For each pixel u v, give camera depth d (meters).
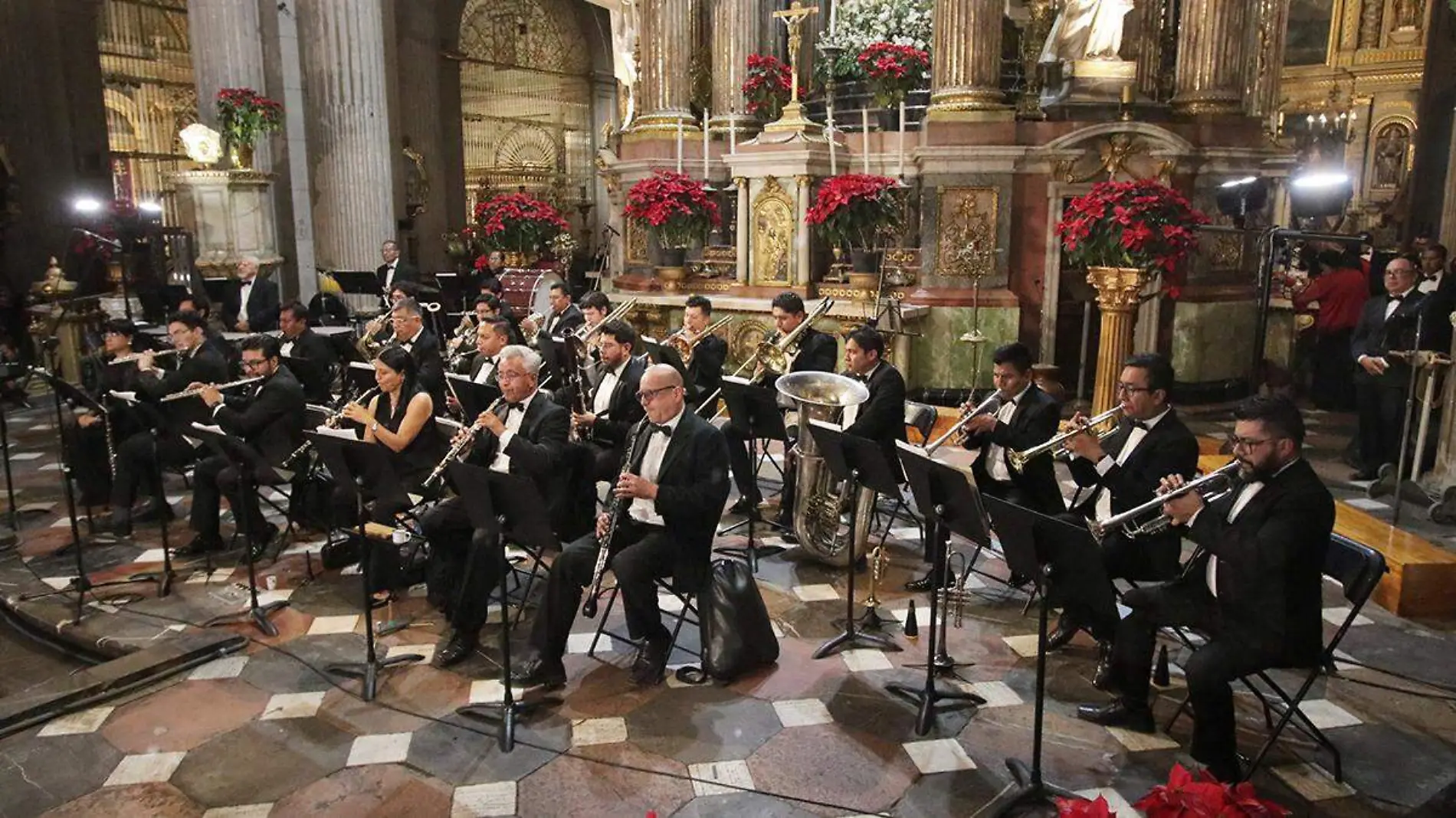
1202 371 10.77
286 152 14.17
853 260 9.94
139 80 18.31
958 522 4.04
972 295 10.52
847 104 12.45
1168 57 12.43
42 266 16.17
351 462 4.58
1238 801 2.55
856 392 5.53
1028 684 4.77
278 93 14.07
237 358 9.53
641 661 4.83
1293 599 3.68
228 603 5.85
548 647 4.69
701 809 3.82
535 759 4.17
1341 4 21.72
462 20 21.20
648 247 12.20
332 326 11.17
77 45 16.48
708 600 4.83
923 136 10.63
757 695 4.67
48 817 3.85
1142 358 4.65
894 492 4.48
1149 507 3.78
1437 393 7.26
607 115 24.70
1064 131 10.47
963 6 10.30
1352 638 5.22
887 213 9.53
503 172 22.52
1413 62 20.95
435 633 5.43
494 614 5.62
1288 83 22.56
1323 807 3.78
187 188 12.59
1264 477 3.75
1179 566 4.68
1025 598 5.81
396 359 5.64
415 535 5.68
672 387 4.73
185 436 5.83
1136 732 4.32
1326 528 3.66
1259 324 8.13
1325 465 8.18
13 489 8.14
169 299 12.16
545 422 5.29
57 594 6.03
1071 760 4.11
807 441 5.96
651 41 12.34
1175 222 7.92
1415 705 4.55
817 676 4.86
